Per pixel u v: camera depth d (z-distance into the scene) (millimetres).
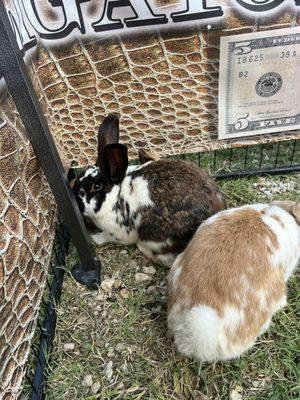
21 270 431
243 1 526
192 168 565
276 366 484
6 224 404
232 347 432
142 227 569
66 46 548
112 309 557
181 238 542
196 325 415
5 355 391
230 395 463
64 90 592
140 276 591
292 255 469
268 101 632
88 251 558
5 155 407
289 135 677
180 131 664
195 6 527
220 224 463
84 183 590
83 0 509
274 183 718
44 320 538
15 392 406
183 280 446
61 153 639
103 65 573
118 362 503
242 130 666
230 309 420
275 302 449
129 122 648
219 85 608
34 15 512
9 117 424
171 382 479
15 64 377
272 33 559
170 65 583
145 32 547
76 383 490
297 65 593
